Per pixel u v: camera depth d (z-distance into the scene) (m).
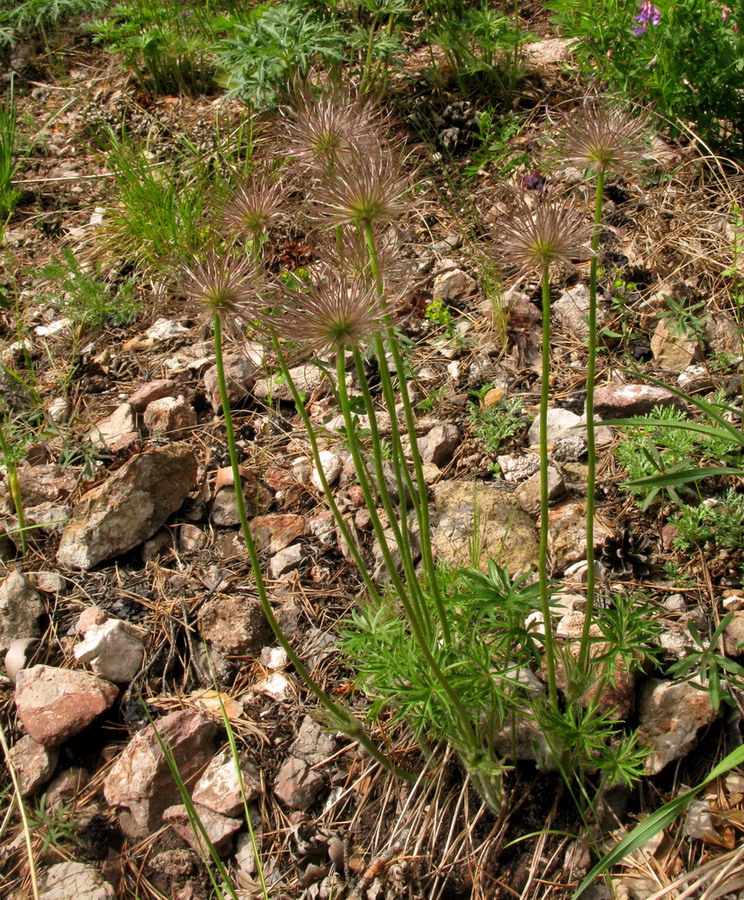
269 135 4.66
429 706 1.98
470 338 3.60
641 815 2.18
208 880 2.26
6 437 3.48
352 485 3.10
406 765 2.36
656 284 3.64
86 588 2.95
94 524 3.00
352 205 1.54
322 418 3.40
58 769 2.51
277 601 2.80
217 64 4.78
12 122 5.01
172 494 3.11
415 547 2.83
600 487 2.94
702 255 3.65
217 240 4.00
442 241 3.98
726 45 3.89
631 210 3.93
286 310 1.58
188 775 2.42
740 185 3.92
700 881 1.92
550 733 2.08
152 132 5.10
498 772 2.00
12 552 3.09
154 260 4.14
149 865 2.29
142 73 5.58
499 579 2.20
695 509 2.71
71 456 3.37
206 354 3.76
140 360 3.83
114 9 5.57
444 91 4.75
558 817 2.21
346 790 2.34
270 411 3.47
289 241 3.88
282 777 2.37
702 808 2.15
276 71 4.13
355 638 2.21
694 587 2.60
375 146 1.67
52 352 3.96
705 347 3.36
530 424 3.19
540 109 4.52
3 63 6.03
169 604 2.85
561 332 3.58
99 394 3.71
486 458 3.12
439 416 3.31
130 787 2.36
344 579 2.85
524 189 1.78
